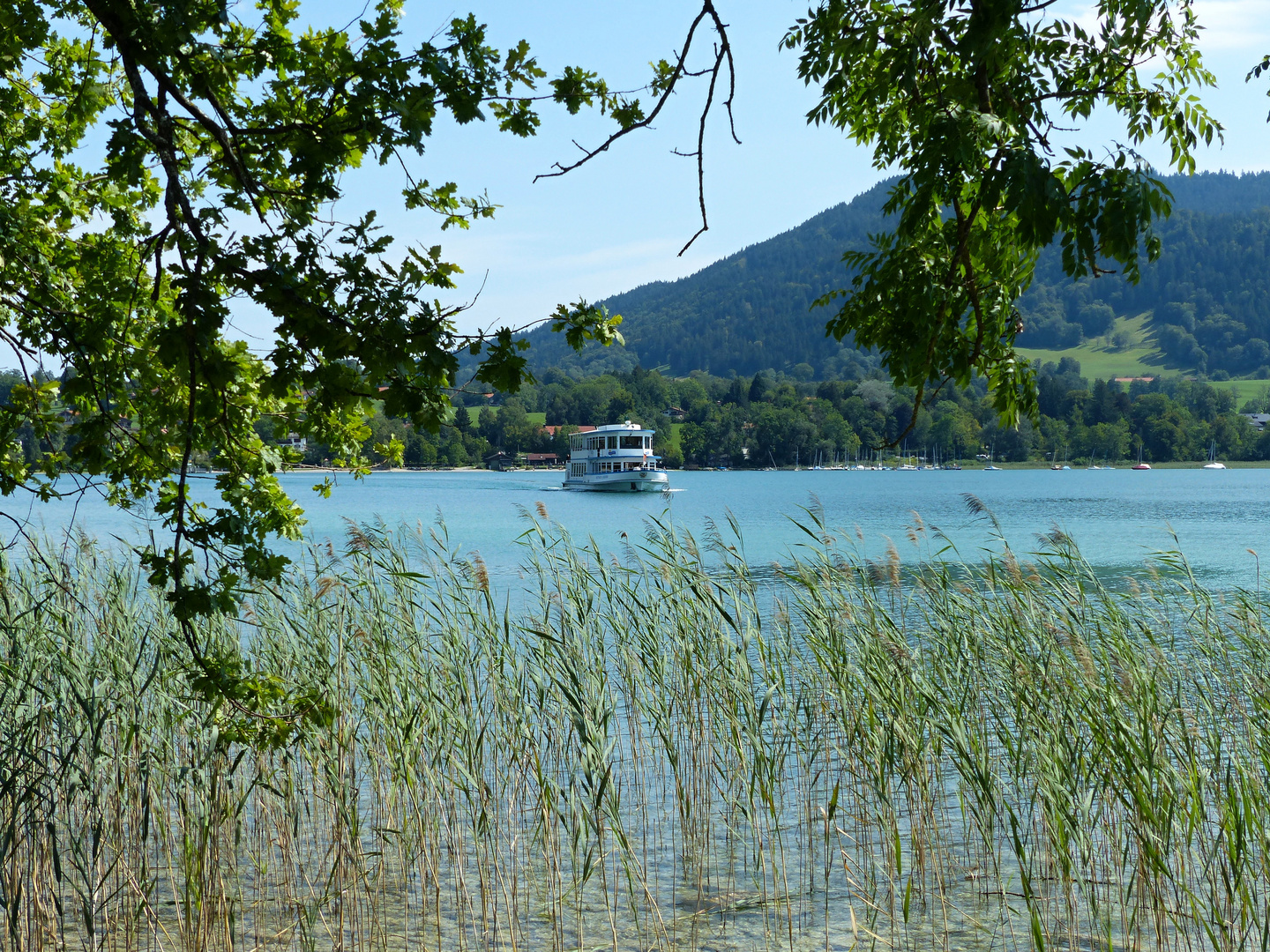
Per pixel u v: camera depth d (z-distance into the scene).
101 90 5.60
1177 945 6.89
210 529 4.79
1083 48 3.19
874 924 7.44
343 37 4.61
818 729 10.34
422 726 8.41
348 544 9.37
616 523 52.81
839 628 9.62
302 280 4.02
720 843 9.12
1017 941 7.18
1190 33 3.18
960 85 3.00
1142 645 8.88
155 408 5.49
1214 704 8.15
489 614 9.56
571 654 9.34
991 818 7.57
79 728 7.46
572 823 8.12
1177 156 3.25
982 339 3.55
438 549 10.71
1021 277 3.50
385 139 4.25
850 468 183.38
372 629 9.24
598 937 7.40
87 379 4.93
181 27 3.88
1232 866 6.68
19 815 6.78
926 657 9.70
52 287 5.40
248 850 8.68
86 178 6.25
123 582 9.12
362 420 6.43
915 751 8.27
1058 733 7.87
